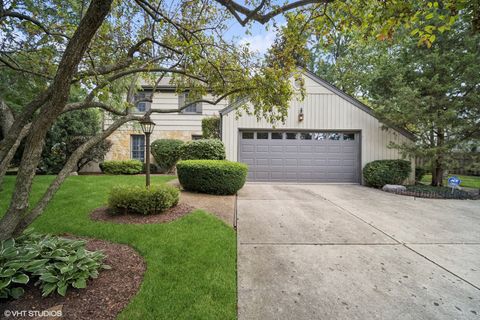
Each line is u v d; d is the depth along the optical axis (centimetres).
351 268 289
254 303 222
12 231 244
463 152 822
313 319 203
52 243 253
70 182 715
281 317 205
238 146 976
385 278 268
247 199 650
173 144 1195
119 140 1271
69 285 223
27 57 398
